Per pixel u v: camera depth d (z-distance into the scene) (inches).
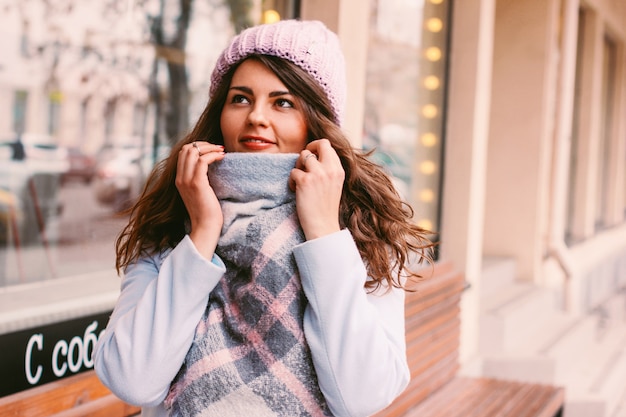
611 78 498.9
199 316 49.7
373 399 48.2
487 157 284.8
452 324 175.3
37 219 194.9
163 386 49.3
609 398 207.9
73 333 99.3
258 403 47.8
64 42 216.5
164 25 206.5
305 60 52.1
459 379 171.2
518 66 280.7
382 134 191.6
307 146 52.5
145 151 219.3
